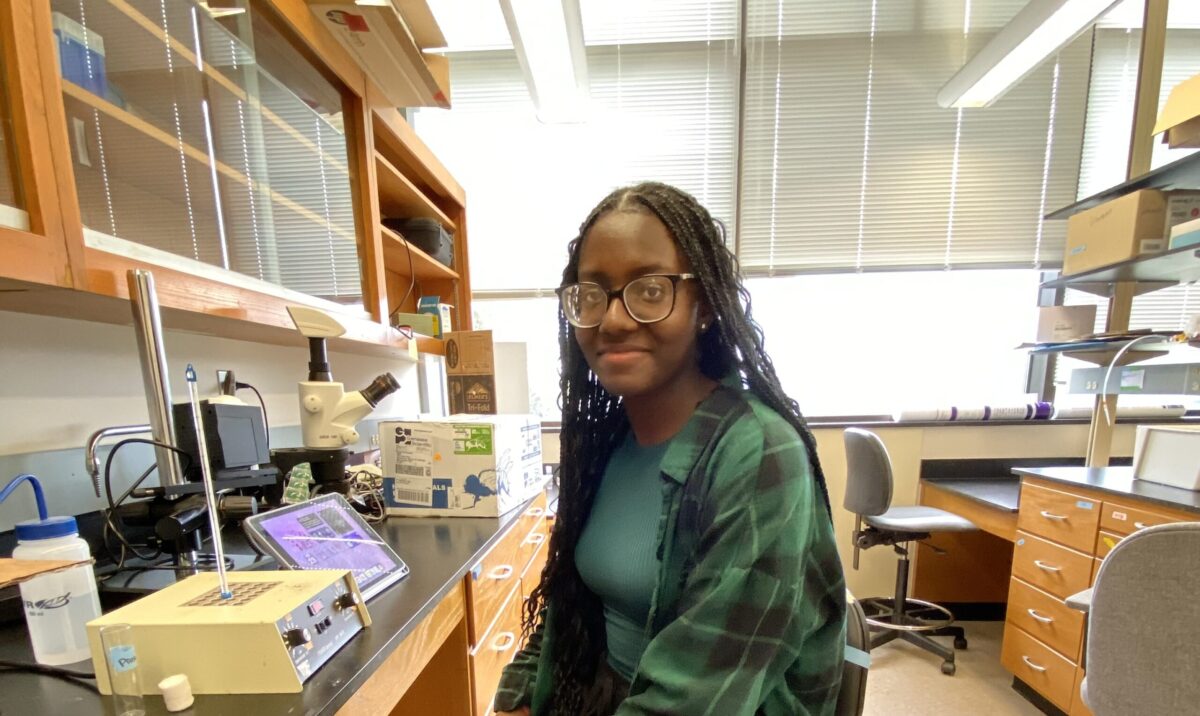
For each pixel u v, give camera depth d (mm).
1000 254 2352
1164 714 805
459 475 1183
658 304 566
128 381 968
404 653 719
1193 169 1459
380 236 1395
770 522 471
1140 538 812
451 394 2021
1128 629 844
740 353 621
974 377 2498
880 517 2029
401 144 1591
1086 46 2219
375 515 1173
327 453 1101
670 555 565
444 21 2297
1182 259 1487
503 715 801
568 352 785
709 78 2354
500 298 2549
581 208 2453
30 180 561
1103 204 1649
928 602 2225
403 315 1895
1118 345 1628
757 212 2420
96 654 511
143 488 829
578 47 1629
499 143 2438
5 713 489
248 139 1081
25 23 557
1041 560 1652
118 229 767
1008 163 2311
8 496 751
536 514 1521
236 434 869
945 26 2258
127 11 782
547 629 773
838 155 2355
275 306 991
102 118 734
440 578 821
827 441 2422
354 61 1242
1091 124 2268
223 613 522
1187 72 2223
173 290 745
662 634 480
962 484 2203
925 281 2436
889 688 1791
